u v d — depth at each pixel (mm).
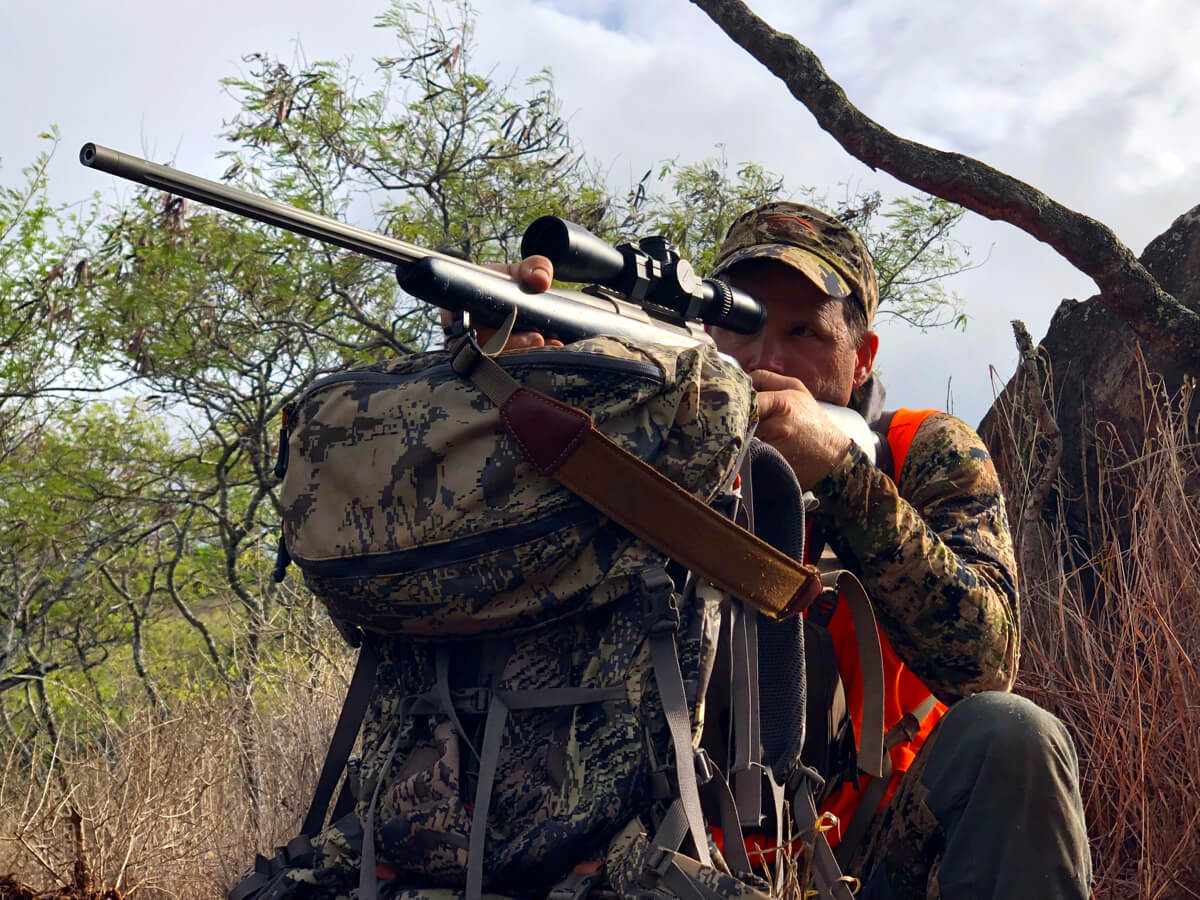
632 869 1138
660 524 1212
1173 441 2922
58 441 11461
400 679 1319
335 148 10078
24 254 10570
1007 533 1913
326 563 1247
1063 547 3352
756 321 1801
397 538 1203
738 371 1338
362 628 1315
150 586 11555
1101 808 2479
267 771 3334
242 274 10188
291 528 1295
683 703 1175
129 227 10156
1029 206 3428
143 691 5801
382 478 1223
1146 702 2527
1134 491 3180
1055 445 3242
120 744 3738
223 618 11711
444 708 1228
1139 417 3367
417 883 1216
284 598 4855
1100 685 2752
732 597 1320
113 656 12391
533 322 1320
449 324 1295
